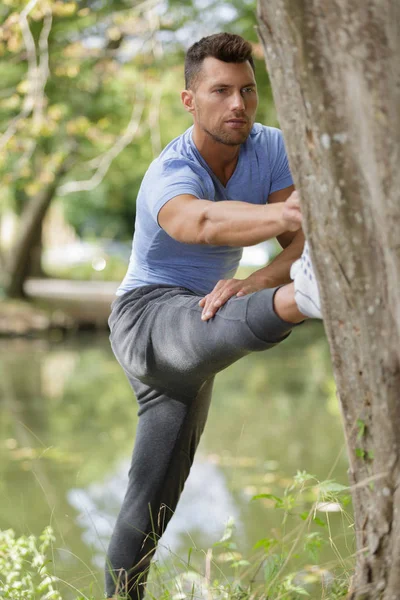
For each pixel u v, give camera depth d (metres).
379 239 3.71
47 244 68.12
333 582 5.54
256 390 19.28
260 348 4.52
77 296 42.72
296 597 5.66
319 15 3.68
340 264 3.83
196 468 11.99
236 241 4.54
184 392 5.62
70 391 19.56
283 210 4.25
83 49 20.38
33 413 16.75
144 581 5.91
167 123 29.31
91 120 25.06
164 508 5.89
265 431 14.57
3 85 23.06
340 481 10.98
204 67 5.29
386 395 3.81
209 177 5.43
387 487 3.89
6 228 51.97
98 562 8.11
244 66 5.28
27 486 11.33
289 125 3.94
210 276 5.82
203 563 7.84
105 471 12.16
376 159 3.64
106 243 64.56
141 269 5.88
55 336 32.34
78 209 61.28
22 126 16.95
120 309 5.81
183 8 22.81
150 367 5.43
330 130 3.73
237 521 9.36
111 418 16.27
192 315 5.04
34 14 14.55
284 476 11.41
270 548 5.48
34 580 6.84
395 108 3.60
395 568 3.92
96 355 26.81
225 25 23.05
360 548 4.10
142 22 18.38
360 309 3.81
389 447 3.86
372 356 3.82
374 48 3.60
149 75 20.33
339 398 4.07
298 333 33.97
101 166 20.39
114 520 9.78
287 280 5.28
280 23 3.81
